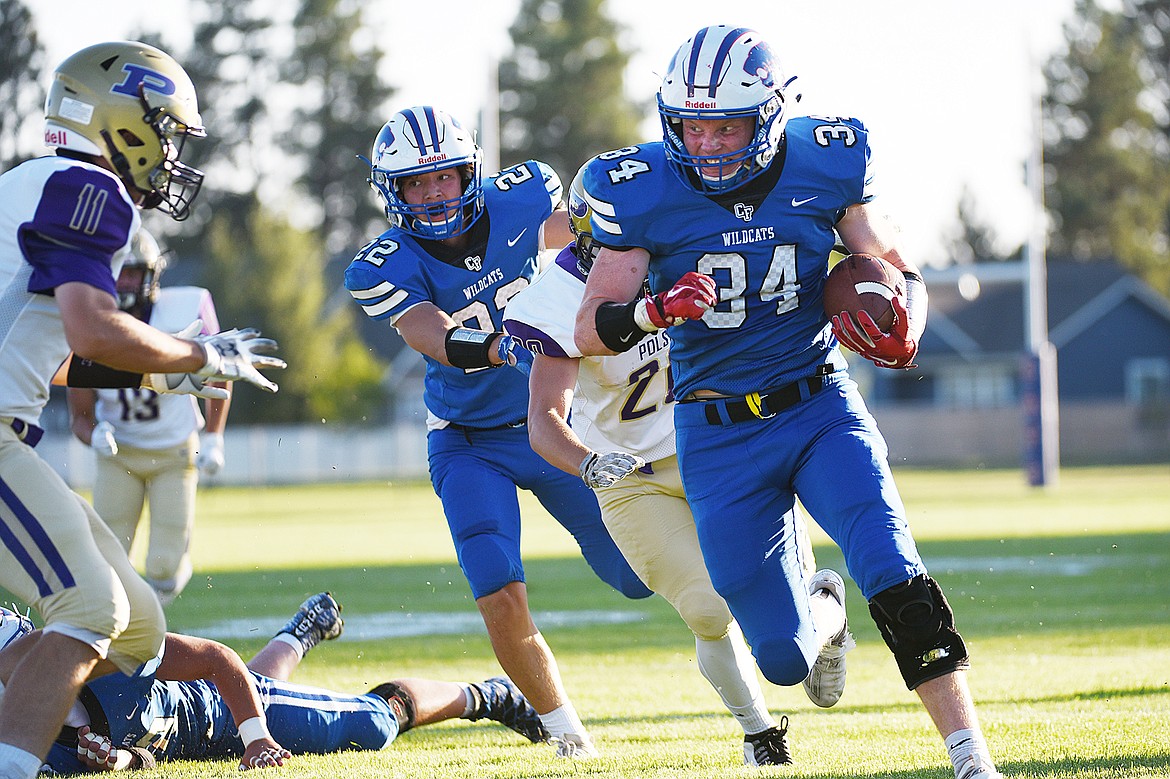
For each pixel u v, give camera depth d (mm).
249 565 37281
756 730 13359
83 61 11398
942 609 10719
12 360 10445
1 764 9922
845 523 11352
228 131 157625
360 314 135500
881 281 11859
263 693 13406
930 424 117750
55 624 10289
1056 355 139625
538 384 13297
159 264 20766
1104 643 21141
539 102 157125
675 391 12727
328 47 159625
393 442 111250
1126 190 180375
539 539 46781
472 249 15562
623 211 11883
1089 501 57781
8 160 133625
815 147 12047
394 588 31594
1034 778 11281
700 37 11555
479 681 19438
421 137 14906
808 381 12125
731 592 12242
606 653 21812
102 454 22000
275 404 108688
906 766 12305
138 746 12922
